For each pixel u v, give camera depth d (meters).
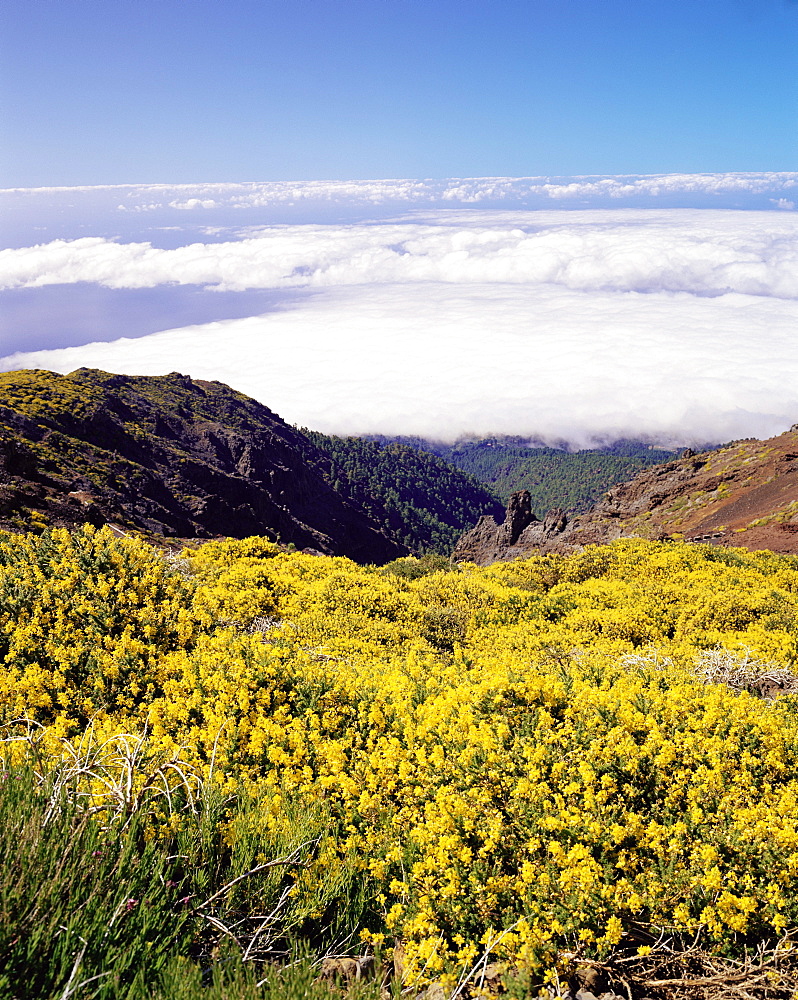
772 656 10.03
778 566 20.31
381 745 5.44
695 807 4.45
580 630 12.72
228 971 2.64
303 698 6.45
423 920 3.59
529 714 5.65
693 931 3.70
